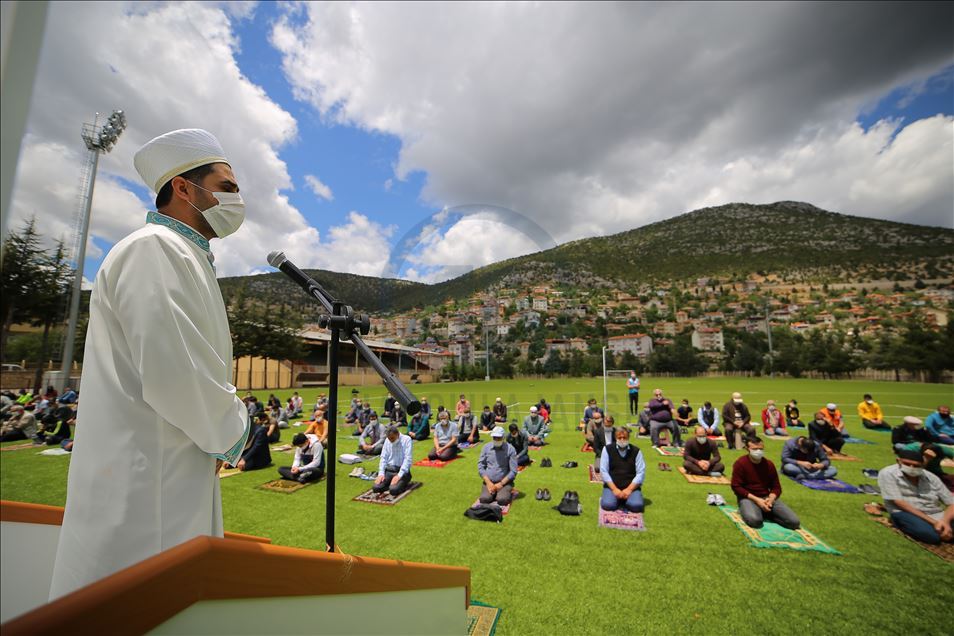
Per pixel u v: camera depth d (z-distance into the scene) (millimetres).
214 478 1097
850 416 15680
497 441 5887
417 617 1288
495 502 5703
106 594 443
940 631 2943
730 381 38719
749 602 3303
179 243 1027
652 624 3039
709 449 7293
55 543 1104
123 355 938
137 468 902
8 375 21266
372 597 1049
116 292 912
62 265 22484
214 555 618
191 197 1183
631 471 5629
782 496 5980
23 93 446
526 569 3861
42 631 363
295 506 5676
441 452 8680
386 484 6340
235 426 1012
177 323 903
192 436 926
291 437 11922
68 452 9211
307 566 811
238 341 34438
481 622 3047
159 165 1157
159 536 902
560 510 5379
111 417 914
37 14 475
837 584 3561
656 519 5152
